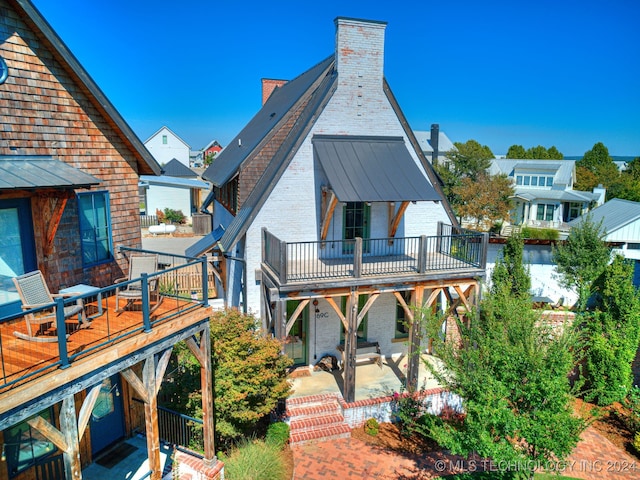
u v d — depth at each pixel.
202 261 10.37
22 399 6.53
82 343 8.23
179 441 12.22
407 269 15.66
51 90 10.44
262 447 12.65
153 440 9.24
